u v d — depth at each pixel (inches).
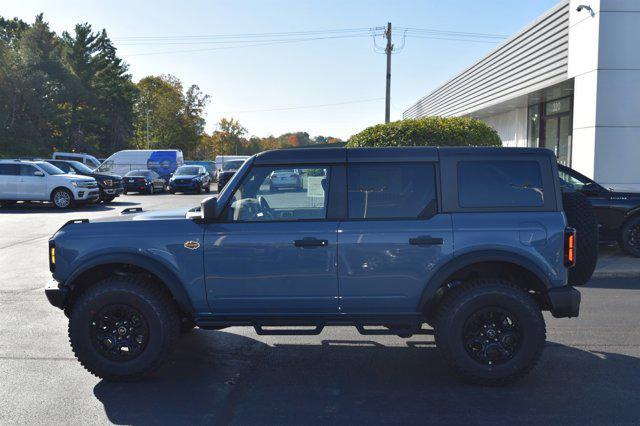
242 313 193.3
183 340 242.7
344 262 187.3
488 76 852.0
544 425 158.6
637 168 495.2
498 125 983.6
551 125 762.8
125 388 187.9
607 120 493.0
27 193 836.0
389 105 1274.6
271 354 223.8
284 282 189.3
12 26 2979.8
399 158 191.8
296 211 192.4
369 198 191.0
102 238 192.5
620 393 180.9
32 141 2255.2
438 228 186.4
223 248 189.2
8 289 334.6
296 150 194.7
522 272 195.0
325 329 258.2
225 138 3944.4
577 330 249.1
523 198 190.2
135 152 1441.9
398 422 161.2
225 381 194.7
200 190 1262.3
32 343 234.8
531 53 668.7
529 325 182.4
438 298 199.5
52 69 2404.0
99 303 188.4
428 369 205.3
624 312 278.1
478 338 186.1
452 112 1083.9
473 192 190.4
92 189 875.4
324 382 193.3
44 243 504.1
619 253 424.5
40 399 178.2
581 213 204.4
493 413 166.9
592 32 500.1
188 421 162.4
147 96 3447.3
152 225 193.5
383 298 188.9
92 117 2652.6
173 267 190.5
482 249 185.8
